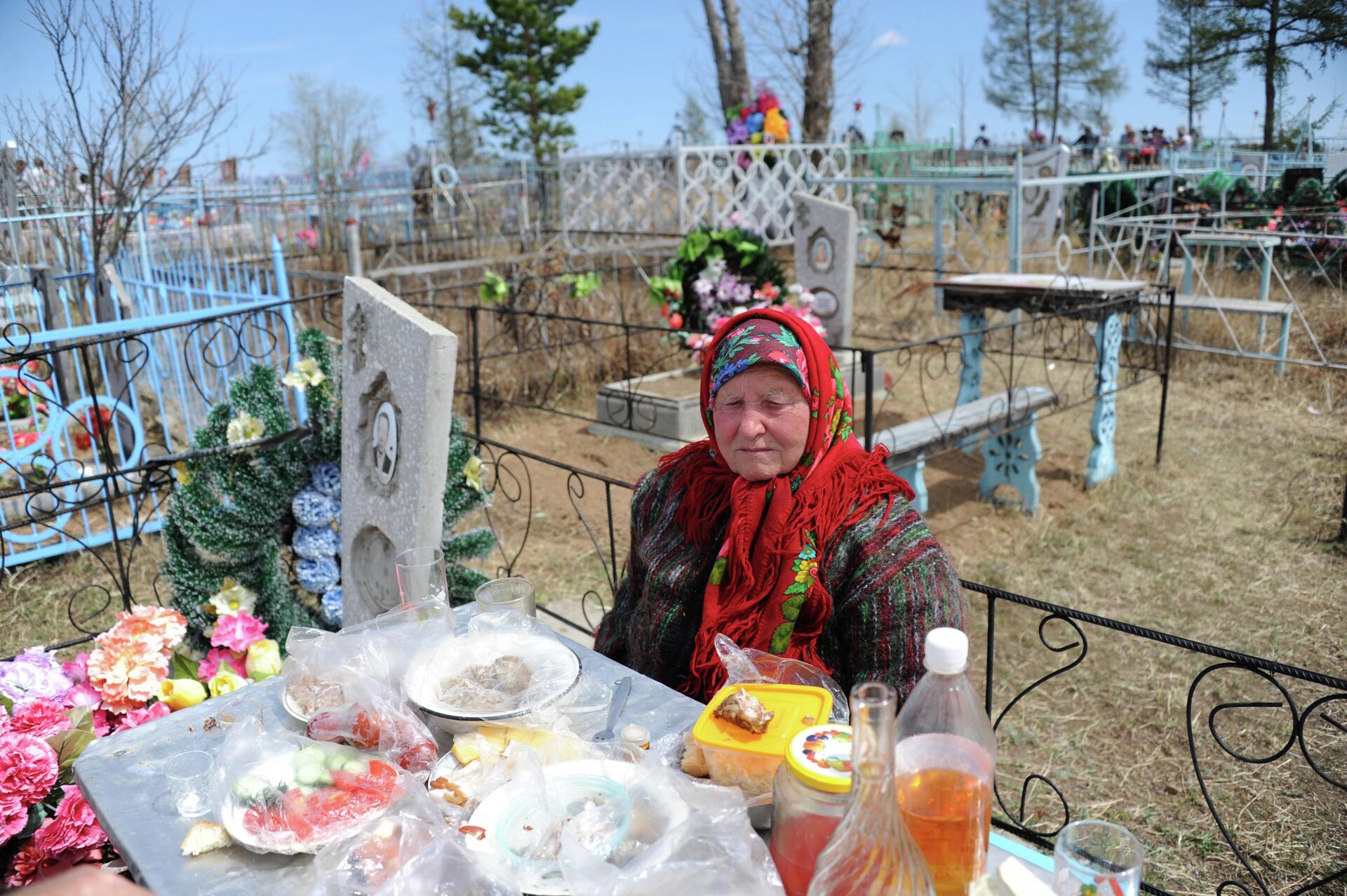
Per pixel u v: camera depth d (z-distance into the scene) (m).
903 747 1.19
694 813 1.21
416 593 1.88
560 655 1.74
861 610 1.88
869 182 10.67
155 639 2.47
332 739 1.57
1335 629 4.12
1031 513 5.65
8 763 1.98
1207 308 8.04
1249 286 9.41
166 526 3.28
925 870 1.05
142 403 7.10
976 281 6.60
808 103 15.52
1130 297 5.82
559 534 5.50
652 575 2.16
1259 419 7.09
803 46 15.67
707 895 1.13
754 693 1.51
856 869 1.01
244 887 1.29
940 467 6.58
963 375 6.81
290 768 1.45
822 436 1.94
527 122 26.98
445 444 2.53
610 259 11.40
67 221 6.99
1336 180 7.80
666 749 1.55
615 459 6.73
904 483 1.99
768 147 12.14
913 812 1.16
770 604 1.92
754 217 12.54
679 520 2.17
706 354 2.11
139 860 1.36
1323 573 4.66
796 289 7.07
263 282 8.74
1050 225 12.36
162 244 9.41
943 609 1.84
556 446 7.04
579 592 4.70
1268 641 4.05
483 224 14.27
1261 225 8.69
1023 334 9.62
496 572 4.96
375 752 1.54
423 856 1.21
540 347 7.93
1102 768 3.25
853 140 17.27
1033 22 33.59
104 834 2.08
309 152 17.70
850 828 1.03
